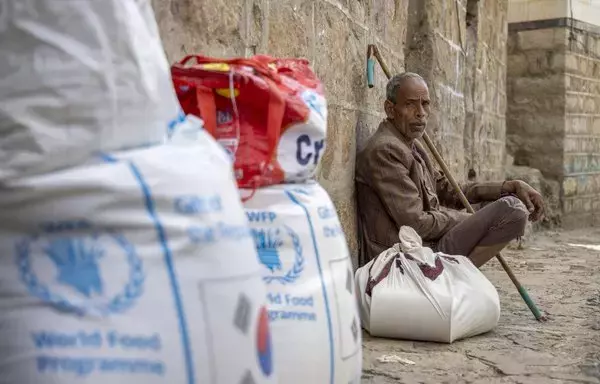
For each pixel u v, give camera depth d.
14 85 1.08
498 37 8.63
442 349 2.82
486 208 3.41
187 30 2.00
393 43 4.68
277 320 1.52
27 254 1.07
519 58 9.89
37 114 1.08
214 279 1.14
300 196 1.65
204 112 1.60
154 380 1.06
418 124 3.67
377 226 3.66
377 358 2.67
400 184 3.48
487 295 3.01
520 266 5.43
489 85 8.19
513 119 9.95
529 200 3.93
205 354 1.11
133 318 1.06
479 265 3.50
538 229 9.09
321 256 1.62
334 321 1.60
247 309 1.19
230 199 1.22
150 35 1.23
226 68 1.64
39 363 1.04
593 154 10.33
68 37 1.10
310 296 1.56
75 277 1.06
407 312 2.87
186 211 1.13
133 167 1.10
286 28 2.76
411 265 2.96
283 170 1.64
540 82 9.77
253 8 2.45
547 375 2.52
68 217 1.06
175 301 1.09
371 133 4.11
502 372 2.54
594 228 9.98
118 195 1.07
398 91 3.67
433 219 3.47
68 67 1.09
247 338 1.18
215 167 1.22
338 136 3.44
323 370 1.57
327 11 3.26
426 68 5.40
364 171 3.65
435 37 5.45
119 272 1.07
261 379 1.21
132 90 1.14
